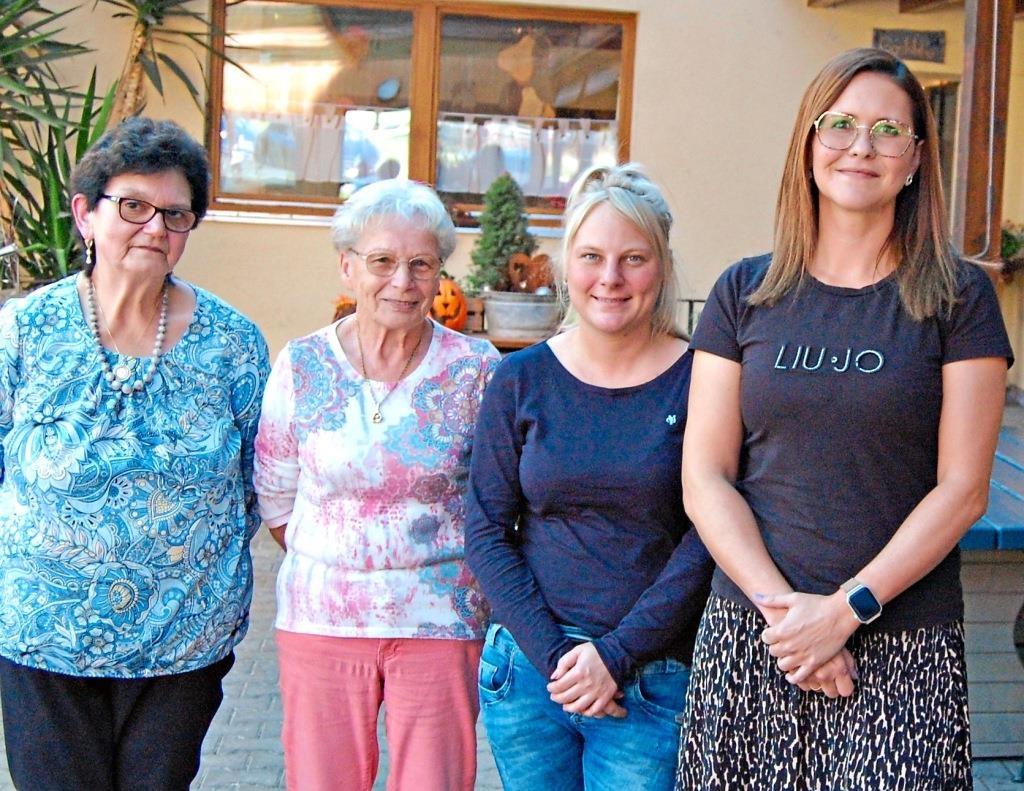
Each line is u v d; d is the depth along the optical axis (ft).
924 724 5.84
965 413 5.78
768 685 6.10
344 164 22.26
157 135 6.84
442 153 22.49
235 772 10.80
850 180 5.89
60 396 6.77
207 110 21.53
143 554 6.81
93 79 18.69
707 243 22.66
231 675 12.94
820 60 22.35
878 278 6.00
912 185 6.03
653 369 6.81
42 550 6.70
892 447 5.83
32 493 6.71
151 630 6.86
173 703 7.13
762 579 5.97
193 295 7.26
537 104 22.49
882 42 22.34
